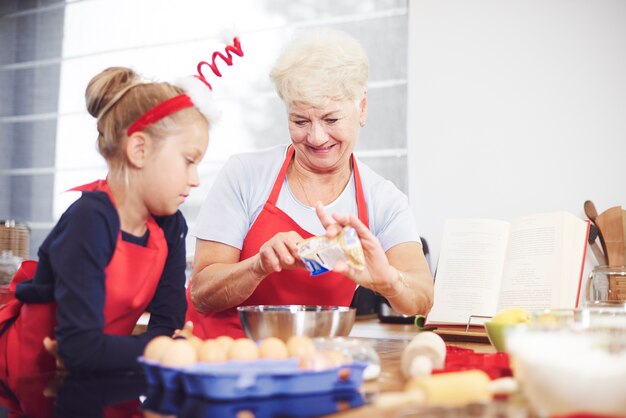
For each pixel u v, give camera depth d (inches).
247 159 68.6
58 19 143.7
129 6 138.4
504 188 108.7
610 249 99.0
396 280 55.9
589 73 104.8
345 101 60.1
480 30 111.3
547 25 107.4
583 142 104.7
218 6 131.0
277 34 125.8
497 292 72.0
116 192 48.0
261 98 126.1
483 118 110.5
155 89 47.2
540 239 70.4
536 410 28.7
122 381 39.6
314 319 46.2
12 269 104.2
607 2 104.1
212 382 31.3
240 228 66.4
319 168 64.6
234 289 59.2
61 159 140.9
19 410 31.7
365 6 119.1
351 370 33.9
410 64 115.6
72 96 141.2
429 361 37.6
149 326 52.2
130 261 47.3
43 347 48.1
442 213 112.2
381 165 116.3
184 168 47.4
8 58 146.8
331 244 45.6
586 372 26.8
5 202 144.3
